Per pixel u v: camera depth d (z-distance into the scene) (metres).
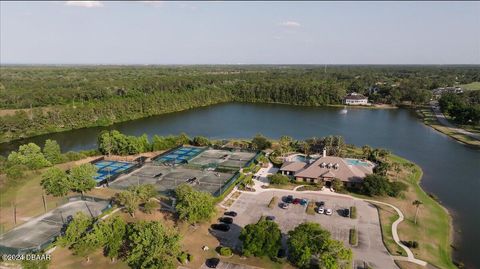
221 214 89.88
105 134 140.25
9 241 73.81
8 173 101.56
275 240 69.56
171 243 66.25
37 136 185.38
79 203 93.12
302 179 112.69
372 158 134.25
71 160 130.75
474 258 73.81
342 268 65.94
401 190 101.75
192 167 125.19
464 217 92.31
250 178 113.88
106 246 71.69
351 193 103.88
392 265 69.00
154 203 90.00
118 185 107.62
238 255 72.06
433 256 72.88
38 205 90.19
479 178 121.19
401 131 195.88
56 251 71.69
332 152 140.00
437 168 131.88
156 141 149.62
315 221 86.50
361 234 80.44
